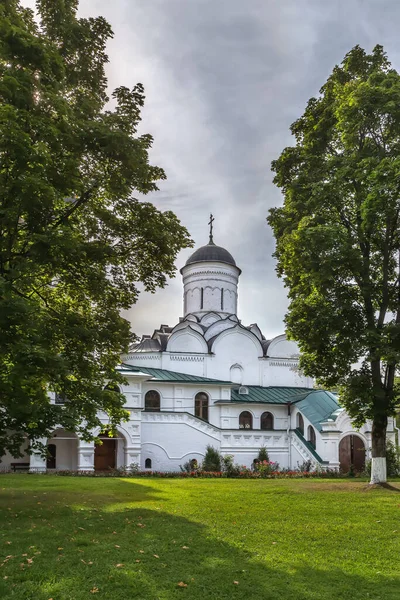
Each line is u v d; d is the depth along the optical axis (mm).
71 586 7594
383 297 21172
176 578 8031
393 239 21516
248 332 42375
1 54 13523
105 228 16719
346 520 12750
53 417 14430
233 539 10453
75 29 16766
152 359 39938
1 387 12922
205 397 38531
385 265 21078
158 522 12094
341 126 20828
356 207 21031
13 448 14688
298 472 31531
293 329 21359
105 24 17328
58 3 16594
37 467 31031
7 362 13195
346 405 21141
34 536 10523
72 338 14961
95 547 9703
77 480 23094
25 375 12539
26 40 13969
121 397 15938
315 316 20688
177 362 40250
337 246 19734
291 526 11859
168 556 9172
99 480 23250
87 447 32156
